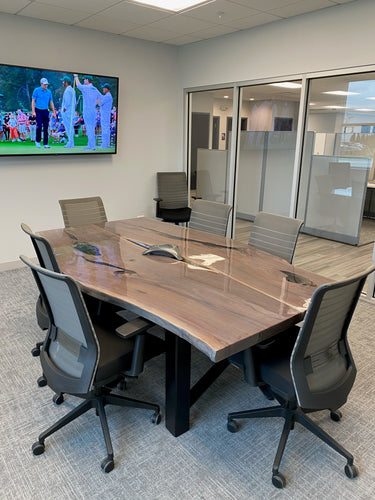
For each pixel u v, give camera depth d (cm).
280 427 204
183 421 195
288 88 404
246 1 332
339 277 390
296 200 426
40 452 182
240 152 480
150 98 512
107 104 458
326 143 388
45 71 400
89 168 473
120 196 514
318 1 331
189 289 196
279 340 196
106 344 186
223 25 411
